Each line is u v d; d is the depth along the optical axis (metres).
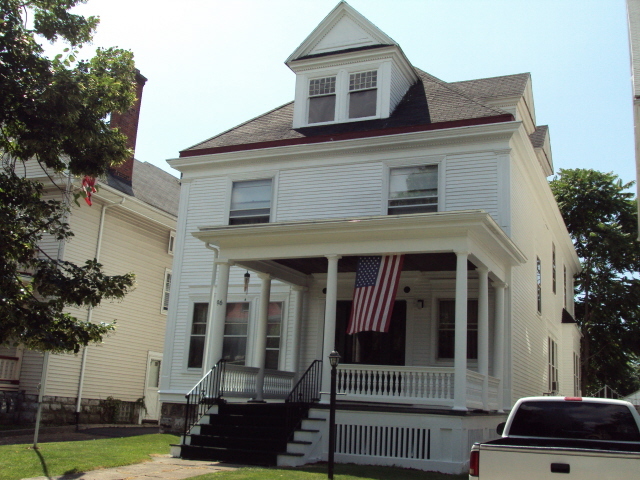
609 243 31.67
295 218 18.16
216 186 19.53
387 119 18.20
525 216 18.39
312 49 19.66
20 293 10.42
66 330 10.98
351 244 13.91
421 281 16.78
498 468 6.64
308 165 18.39
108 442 15.01
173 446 13.27
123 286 11.33
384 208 17.16
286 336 18.00
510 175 16.16
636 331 31.95
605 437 7.79
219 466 11.99
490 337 16.11
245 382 15.70
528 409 8.15
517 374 16.50
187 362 18.61
